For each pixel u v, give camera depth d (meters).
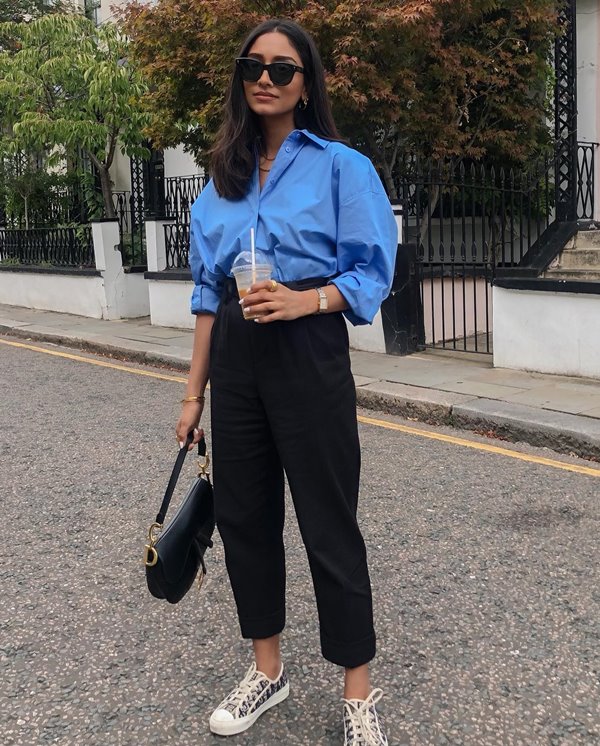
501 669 2.64
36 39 11.65
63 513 4.12
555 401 5.78
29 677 2.64
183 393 7.06
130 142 11.72
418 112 7.77
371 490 4.38
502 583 3.25
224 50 7.19
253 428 2.16
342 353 2.09
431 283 7.93
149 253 10.62
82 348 9.71
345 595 2.14
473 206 7.54
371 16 6.63
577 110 8.99
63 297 12.23
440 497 4.26
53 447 5.37
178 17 7.78
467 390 6.24
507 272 6.92
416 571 3.37
